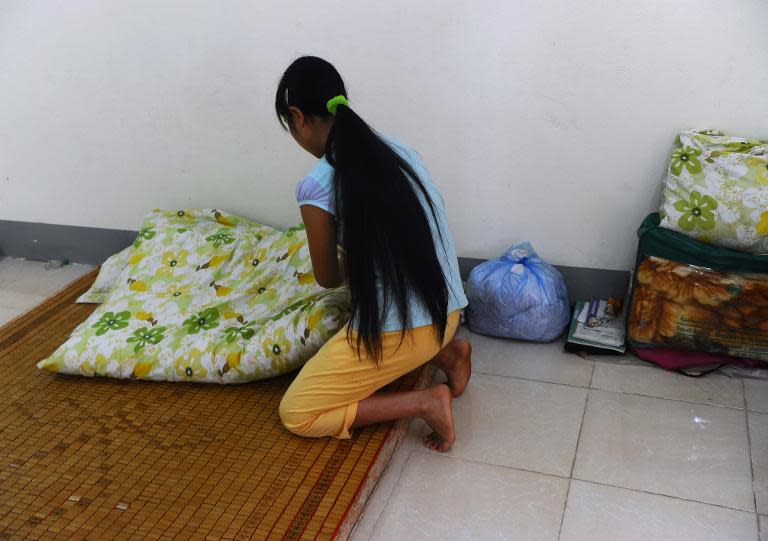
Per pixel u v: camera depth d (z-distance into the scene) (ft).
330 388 6.79
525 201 9.15
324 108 6.18
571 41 8.26
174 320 8.73
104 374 8.23
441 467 6.98
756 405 7.52
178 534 6.11
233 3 9.41
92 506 6.46
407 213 6.13
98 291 10.23
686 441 7.08
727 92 7.99
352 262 6.21
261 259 9.52
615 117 8.44
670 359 8.14
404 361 6.70
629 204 8.77
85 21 10.16
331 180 6.20
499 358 8.66
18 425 7.59
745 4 7.59
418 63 8.91
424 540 6.16
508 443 7.23
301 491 6.48
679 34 7.90
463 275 9.81
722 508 6.27
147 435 7.35
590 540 6.04
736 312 7.70
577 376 8.21
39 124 11.05
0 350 9.03
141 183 10.97
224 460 6.93
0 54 10.72
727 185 7.64
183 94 10.16
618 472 6.75
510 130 8.86
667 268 7.89
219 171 10.49
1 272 11.68
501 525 6.25
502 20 8.40
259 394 7.92
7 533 6.21
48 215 11.71
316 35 9.21
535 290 8.59
